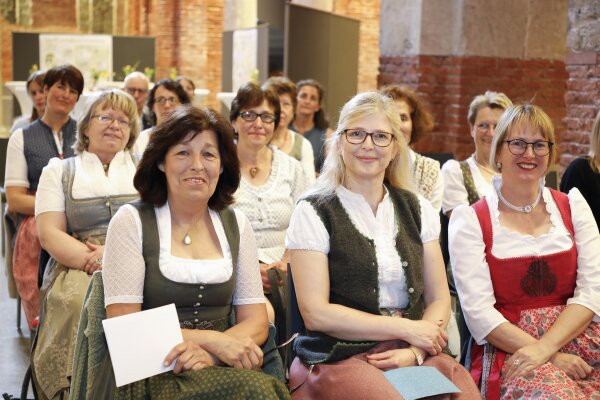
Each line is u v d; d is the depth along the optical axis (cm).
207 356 294
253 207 445
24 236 489
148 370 281
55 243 410
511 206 344
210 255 314
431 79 952
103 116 427
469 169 464
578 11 662
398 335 305
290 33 981
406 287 321
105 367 288
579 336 334
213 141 309
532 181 339
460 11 936
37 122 528
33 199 505
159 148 306
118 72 1384
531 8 952
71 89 525
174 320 288
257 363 301
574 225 344
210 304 311
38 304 479
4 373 482
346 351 305
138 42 1386
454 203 457
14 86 1152
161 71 1563
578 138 670
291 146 571
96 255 405
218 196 322
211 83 1584
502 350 330
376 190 330
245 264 323
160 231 308
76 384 301
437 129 959
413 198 335
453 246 343
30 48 1359
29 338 551
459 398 295
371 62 1384
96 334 296
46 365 389
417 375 292
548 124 340
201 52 1566
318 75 1002
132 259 301
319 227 319
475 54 941
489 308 331
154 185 311
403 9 964
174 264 304
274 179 455
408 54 962
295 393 308
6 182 513
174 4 1548
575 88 671
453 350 390
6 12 1540
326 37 1002
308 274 316
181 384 284
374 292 316
